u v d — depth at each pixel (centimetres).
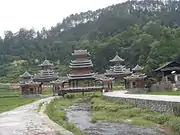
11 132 2581
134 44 15075
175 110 3384
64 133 2453
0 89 12294
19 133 2516
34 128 2762
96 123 3878
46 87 12394
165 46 10788
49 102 6419
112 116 4438
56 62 19012
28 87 10062
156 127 3272
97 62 16450
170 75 8700
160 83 8119
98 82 11388
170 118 3303
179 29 13362
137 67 10150
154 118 3612
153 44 11781
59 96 9100
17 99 8588
